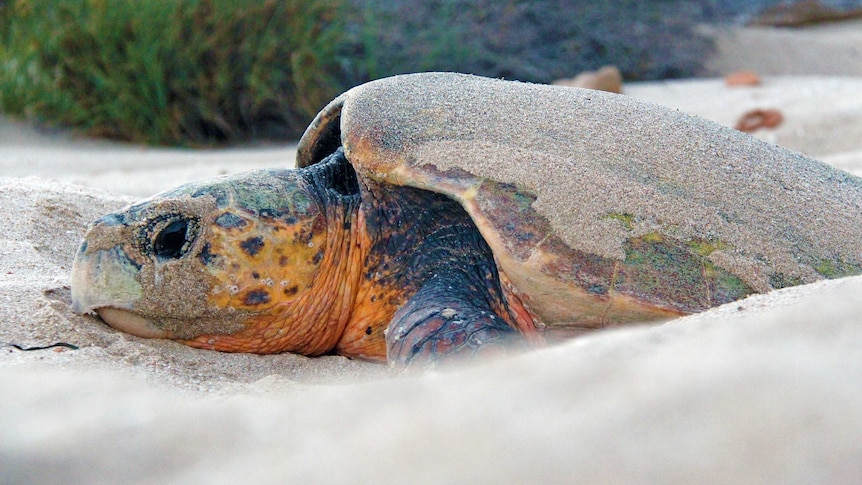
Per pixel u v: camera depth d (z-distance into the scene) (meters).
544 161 1.89
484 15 6.75
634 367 1.48
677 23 7.71
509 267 1.85
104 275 1.87
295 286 1.93
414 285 1.96
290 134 5.29
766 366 1.36
